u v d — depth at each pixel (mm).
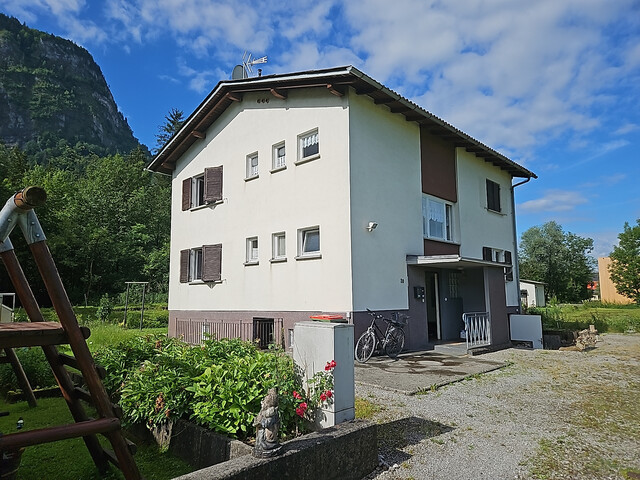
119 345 6301
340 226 10156
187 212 15602
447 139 13898
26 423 5293
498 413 5434
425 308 11914
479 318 11375
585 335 13555
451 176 14062
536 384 7035
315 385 3982
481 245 15242
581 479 3607
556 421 5141
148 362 5055
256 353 5094
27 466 4020
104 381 5566
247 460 2951
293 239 11312
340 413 3875
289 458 3080
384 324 10320
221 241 13805
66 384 3748
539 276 50062
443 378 7285
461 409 5582
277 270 11672
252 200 12773
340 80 10148
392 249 11141
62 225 32938
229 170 13805
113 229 41500
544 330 15734
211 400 4016
